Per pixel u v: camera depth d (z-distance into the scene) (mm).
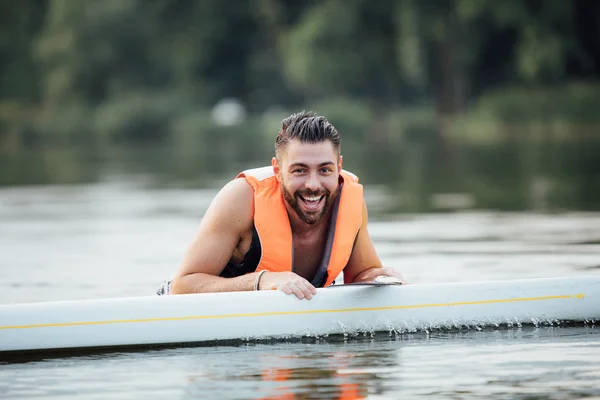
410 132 49219
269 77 65750
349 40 54469
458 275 7766
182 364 4992
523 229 11141
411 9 48938
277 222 5637
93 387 4547
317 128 5465
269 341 5551
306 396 4281
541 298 5852
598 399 4160
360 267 6098
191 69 66562
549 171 21188
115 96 65938
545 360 4906
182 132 57906
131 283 7793
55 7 66812
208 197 16891
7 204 16281
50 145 51250
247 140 53438
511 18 45750
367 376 4633
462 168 23266
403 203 15102
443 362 4902
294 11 63156
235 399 4250
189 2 66938
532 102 44594
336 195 5797
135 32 66250
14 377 4777
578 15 46656
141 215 13984
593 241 9812
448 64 50531
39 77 72375
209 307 5523
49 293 7277
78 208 15320
